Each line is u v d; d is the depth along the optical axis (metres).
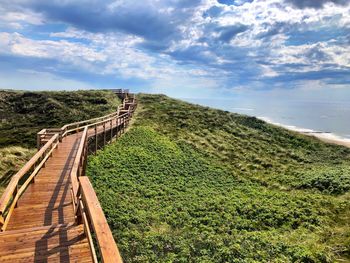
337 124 109.44
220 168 27.56
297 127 94.56
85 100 51.12
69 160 17.62
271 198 20.64
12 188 8.33
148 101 56.78
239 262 11.79
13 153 24.16
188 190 20.80
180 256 12.16
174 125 41.19
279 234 15.23
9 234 7.51
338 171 27.27
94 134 26.78
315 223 16.77
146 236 13.63
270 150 36.44
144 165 24.45
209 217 16.47
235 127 44.94
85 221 7.34
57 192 12.07
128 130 35.06
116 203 16.83
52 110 44.53
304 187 24.41
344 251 13.37
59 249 6.96
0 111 44.84
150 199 18.36
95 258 5.81
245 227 15.87
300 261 12.19
